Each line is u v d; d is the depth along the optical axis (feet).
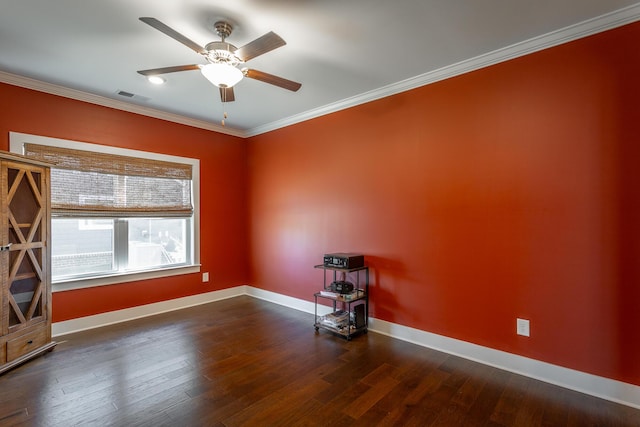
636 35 6.55
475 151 8.71
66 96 10.46
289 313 12.78
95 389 7.17
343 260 10.39
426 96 9.64
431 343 9.50
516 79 8.04
